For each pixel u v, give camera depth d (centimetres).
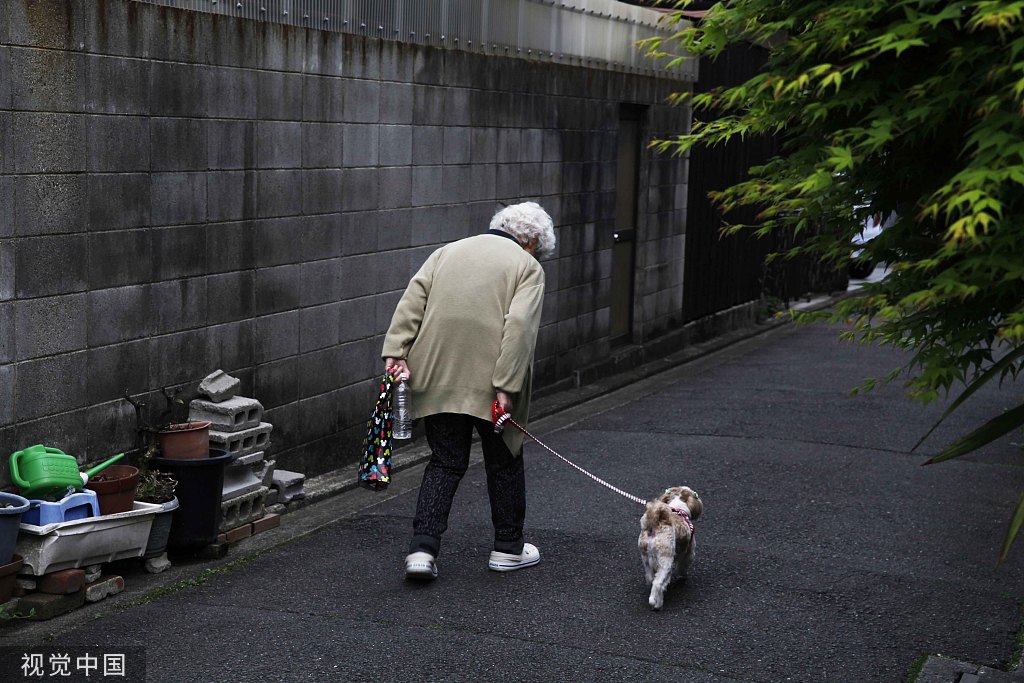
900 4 343
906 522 661
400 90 756
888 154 387
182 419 598
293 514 657
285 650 458
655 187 1173
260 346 655
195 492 552
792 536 631
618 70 1066
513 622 498
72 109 515
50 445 517
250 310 644
